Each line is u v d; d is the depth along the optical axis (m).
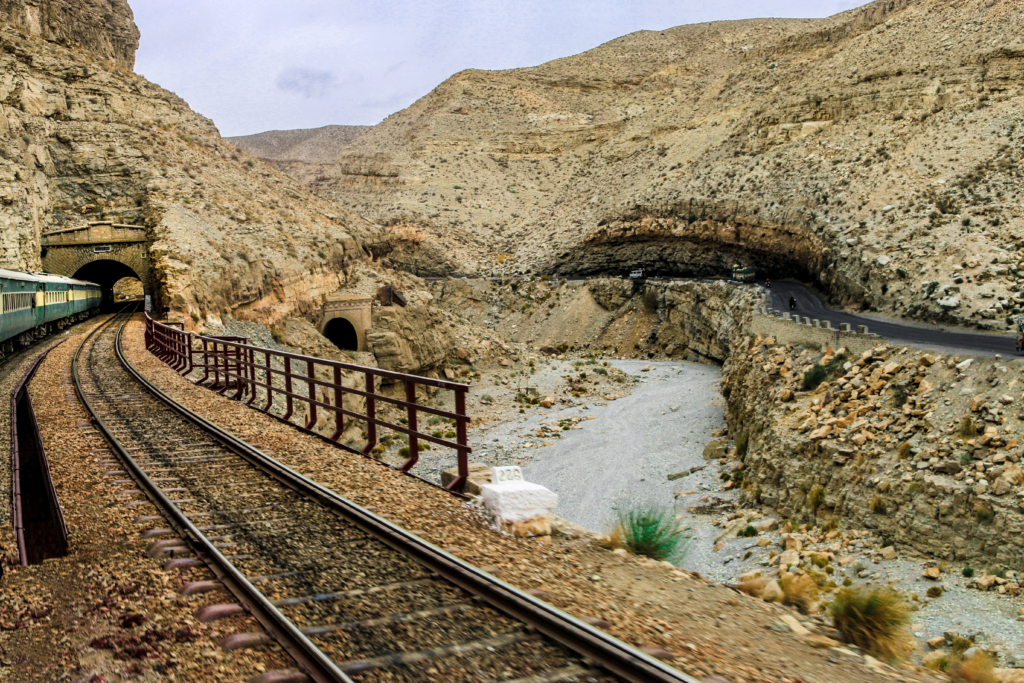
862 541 25.11
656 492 37.50
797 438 31.81
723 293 85.19
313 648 5.21
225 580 6.82
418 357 72.06
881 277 64.81
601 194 153.12
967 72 101.62
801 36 168.25
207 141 103.06
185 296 52.12
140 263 64.56
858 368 34.47
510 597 6.25
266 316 62.88
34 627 6.02
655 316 101.94
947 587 21.39
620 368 85.19
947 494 23.64
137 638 5.67
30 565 7.49
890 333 43.72
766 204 100.19
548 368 82.50
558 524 10.17
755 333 55.00
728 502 33.81
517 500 9.24
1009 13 110.69
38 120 75.00
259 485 10.50
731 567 26.12
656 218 115.12
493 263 138.75
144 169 77.56
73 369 26.39
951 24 119.56
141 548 7.88
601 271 120.88
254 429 15.21
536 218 161.62
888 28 134.62
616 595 7.36
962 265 58.44
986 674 7.20
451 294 122.88
